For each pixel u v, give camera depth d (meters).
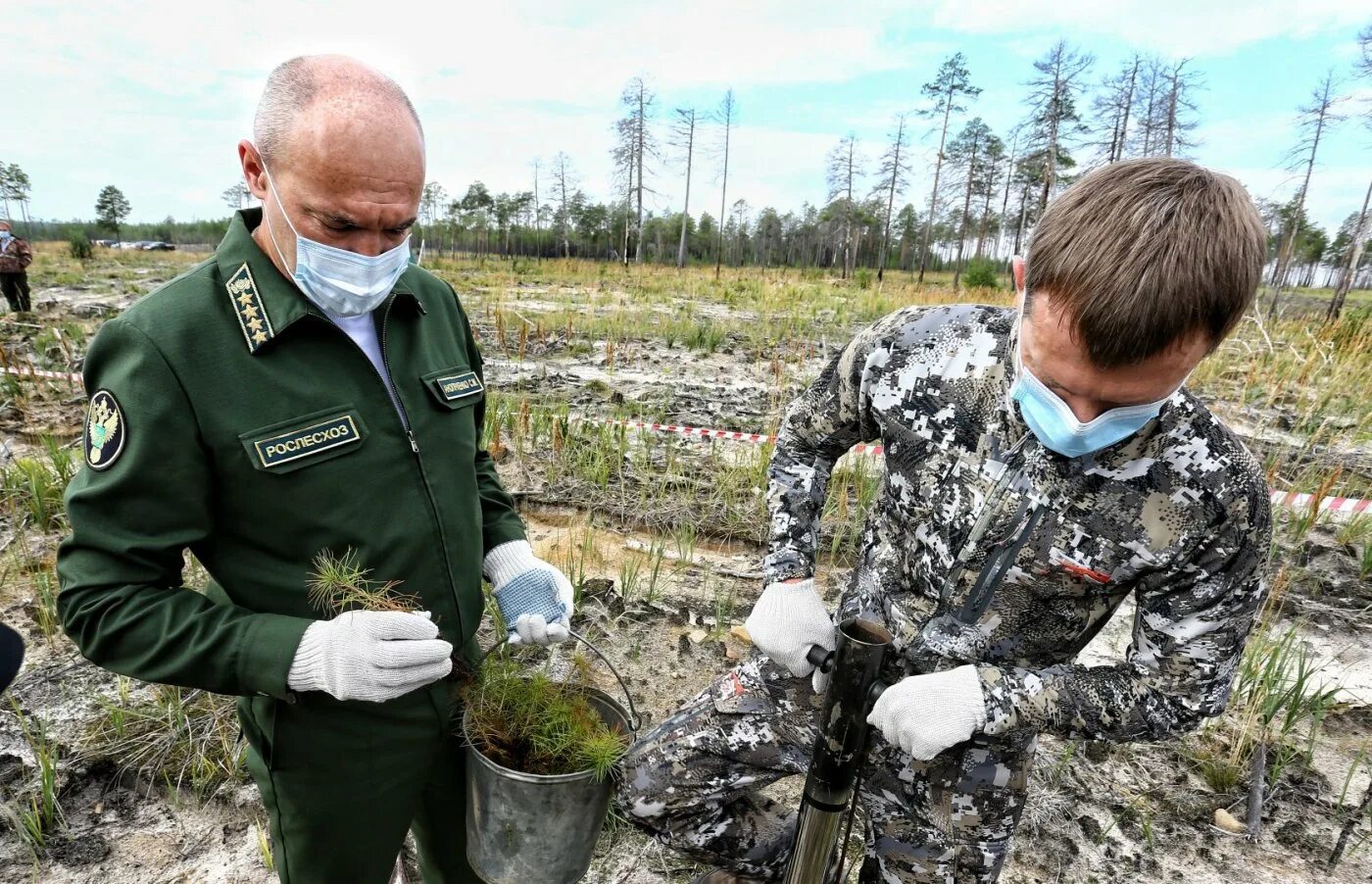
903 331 1.43
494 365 7.71
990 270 27.44
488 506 1.77
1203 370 7.18
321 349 1.33
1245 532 1.19
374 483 1.36
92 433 1.20
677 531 4.11
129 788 2.29
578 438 5.11
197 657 1.20
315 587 1.33
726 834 1.67
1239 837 2.31
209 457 1.24
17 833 2.11
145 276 18.08
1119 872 2.19
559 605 1.67
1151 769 2.55
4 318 9.60
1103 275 0.96
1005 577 1.35
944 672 1.34
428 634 1.32
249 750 1.48
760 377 7.67
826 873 1.63
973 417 1.33
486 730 1.50
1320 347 7.06
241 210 1.39
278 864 1.54
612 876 2.12
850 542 4.02
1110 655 3.24
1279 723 2.75
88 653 1.21
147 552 1.21
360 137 1.18
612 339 9.43
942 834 1.56
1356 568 3.90
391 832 1.52
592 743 1.50
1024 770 1.53
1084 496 1.25
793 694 1.60
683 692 2.84
